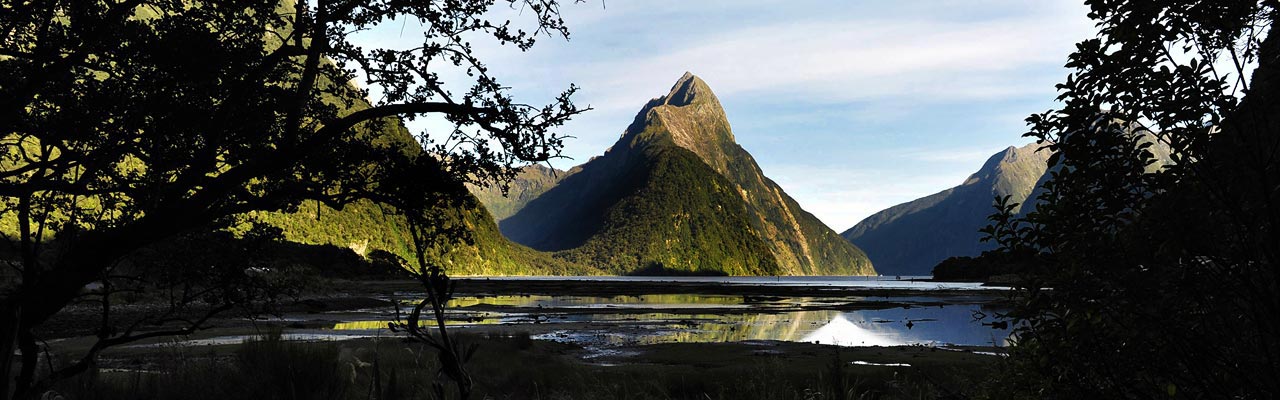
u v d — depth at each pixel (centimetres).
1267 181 246
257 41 491
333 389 671
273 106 483
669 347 2131
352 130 530
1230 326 261
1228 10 261
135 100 437
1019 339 344
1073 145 288
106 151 455
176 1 474
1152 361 290
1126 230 272
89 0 428
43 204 502
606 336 2756
